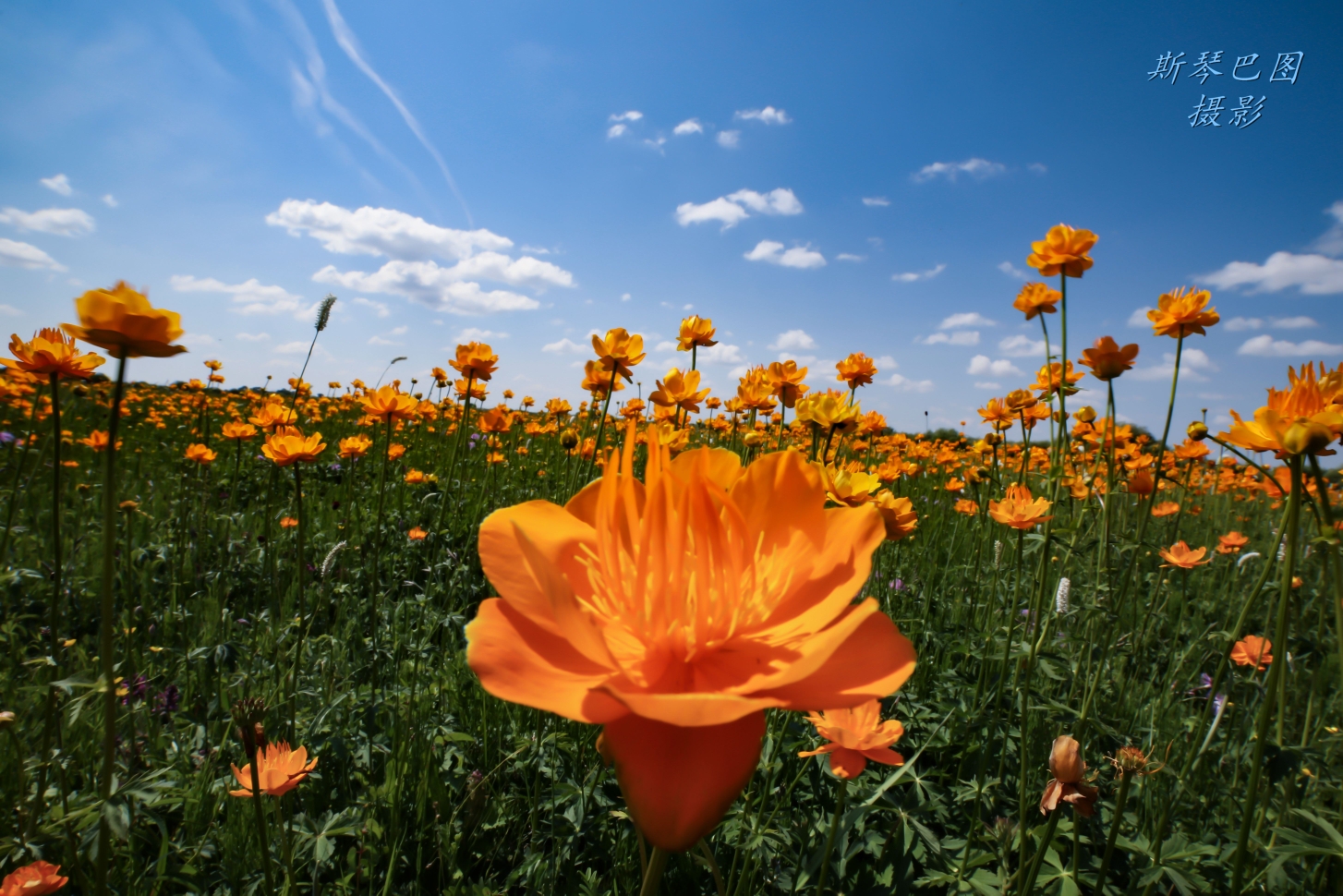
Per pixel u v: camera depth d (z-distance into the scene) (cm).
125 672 217
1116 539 290
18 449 457
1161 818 177
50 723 159
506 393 988
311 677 258
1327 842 157
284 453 241
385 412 328
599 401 511
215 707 237
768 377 375
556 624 68
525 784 215
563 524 87
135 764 188
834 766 141
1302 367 156
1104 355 275
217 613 310
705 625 71
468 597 367
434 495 429
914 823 177
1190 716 262
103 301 111
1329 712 257
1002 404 459
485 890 169
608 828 198
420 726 225
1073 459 446
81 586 329
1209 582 426
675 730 64
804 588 85
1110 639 253
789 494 91
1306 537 237
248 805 190
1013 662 271
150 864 172
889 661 69
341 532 446
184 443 755
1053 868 183
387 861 186
